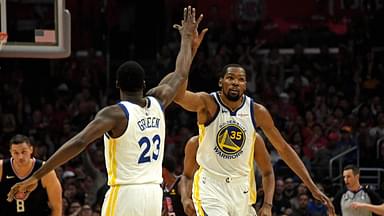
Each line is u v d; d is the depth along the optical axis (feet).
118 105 20.26
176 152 57.57
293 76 68.64
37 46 30.19
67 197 49.11
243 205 26.12
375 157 57.67
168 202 31.32
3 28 30.25
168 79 22.33
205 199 25.77
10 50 29.94
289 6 79.15
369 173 57.06
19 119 63.62
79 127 60.64
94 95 67.15
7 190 25.23
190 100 25.14
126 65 20.68
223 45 70.49
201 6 75.92
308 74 68.95
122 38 73.72
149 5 74.33
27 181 19.47
